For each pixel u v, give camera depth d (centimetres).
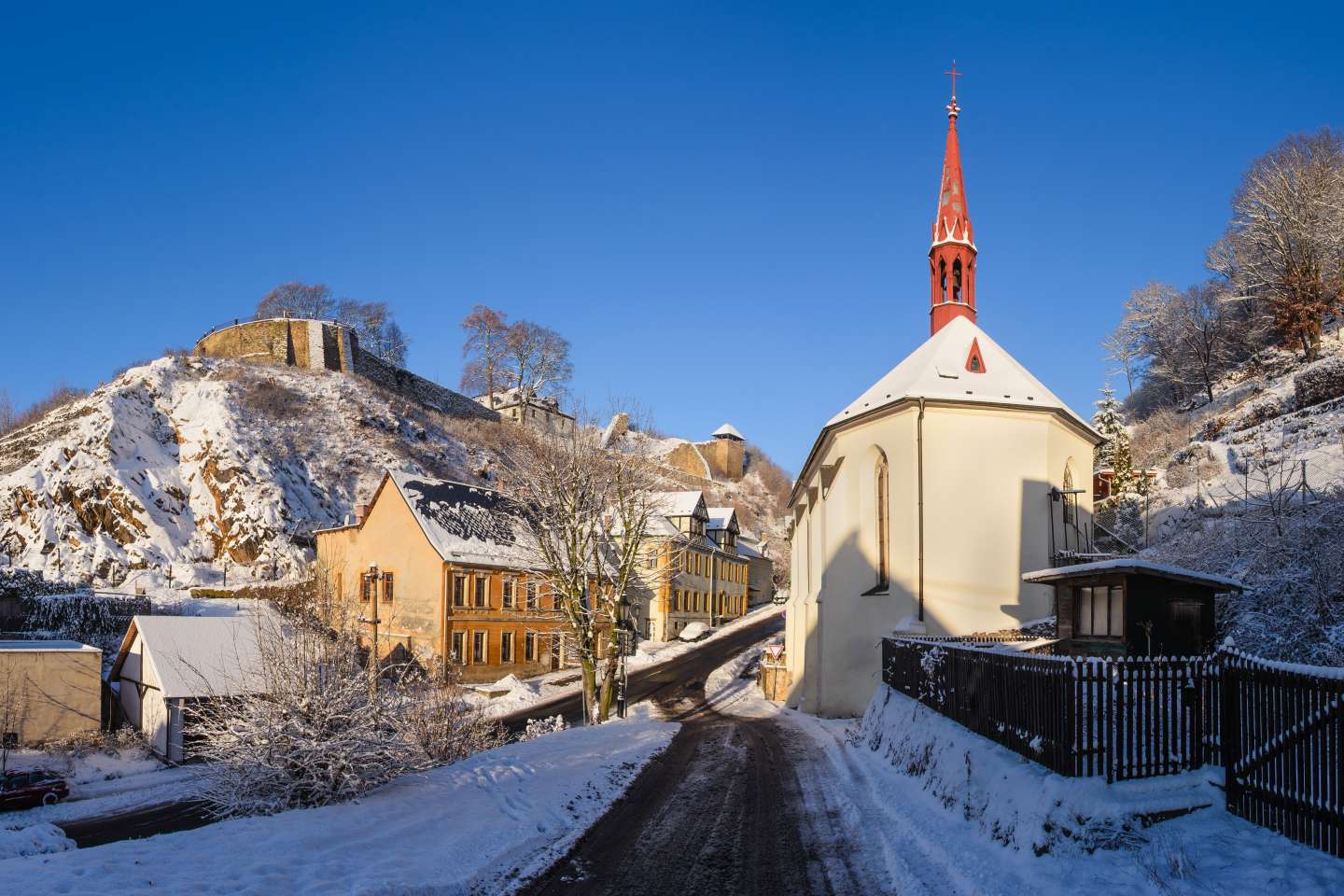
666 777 1744
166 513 6222
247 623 3769
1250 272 6209
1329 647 1641
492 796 1426
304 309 12306
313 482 6981
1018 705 1262
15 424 8388
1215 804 1027
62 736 3559
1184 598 1666
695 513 7075
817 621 3331
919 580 2780
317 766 1356
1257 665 988
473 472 8494
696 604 7088
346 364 9112
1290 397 4491
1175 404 6706
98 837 2288
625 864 1129
